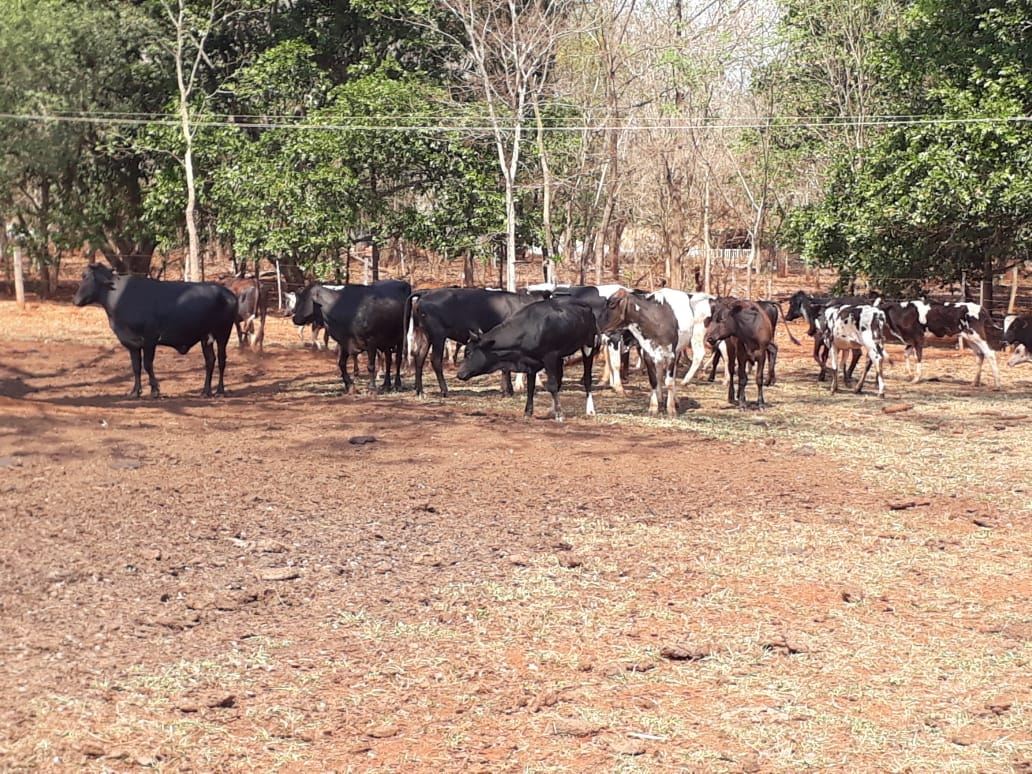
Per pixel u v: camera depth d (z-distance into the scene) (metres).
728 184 44.38
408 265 46.38
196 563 8.32
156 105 34.31
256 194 31.23
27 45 25.84
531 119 31.27
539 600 7.76
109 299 17.19
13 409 14.74
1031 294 45.12
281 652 6.65
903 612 7.72
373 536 9.33
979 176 25.92
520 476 11.95
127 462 11.64
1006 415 17.36
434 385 20.50
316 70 33.66
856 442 14.66
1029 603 7.92
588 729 5.67
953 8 28.20
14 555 8.16
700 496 11.20
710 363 23.73
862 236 28.44
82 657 6.38
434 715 5.84
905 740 5.66
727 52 34.38
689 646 6.82
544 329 15.79
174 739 5.42
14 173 27.55
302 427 14.96
